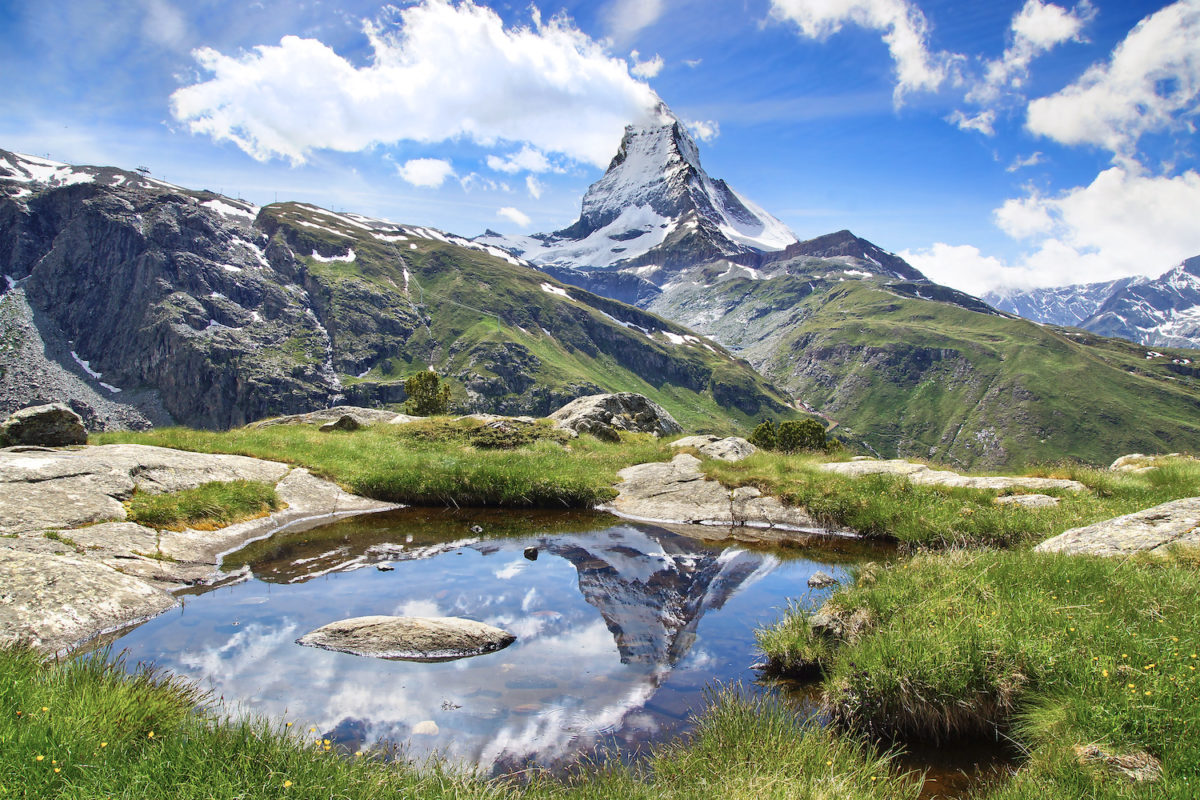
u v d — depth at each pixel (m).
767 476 20.94
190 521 14.33
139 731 6.01
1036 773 6.22
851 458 24.94
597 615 10.98
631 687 8.31
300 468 19.95
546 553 14.95
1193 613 8.16
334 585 12.04
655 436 35.03
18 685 6.21
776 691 8.46
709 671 8.91
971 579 9.94
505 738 6.93
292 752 5.71
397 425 28.30
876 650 8.16
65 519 12.34
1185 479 18.84
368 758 6.12
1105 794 5.54
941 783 6.57
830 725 7.53
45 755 5.26
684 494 20.55
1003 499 17.72
